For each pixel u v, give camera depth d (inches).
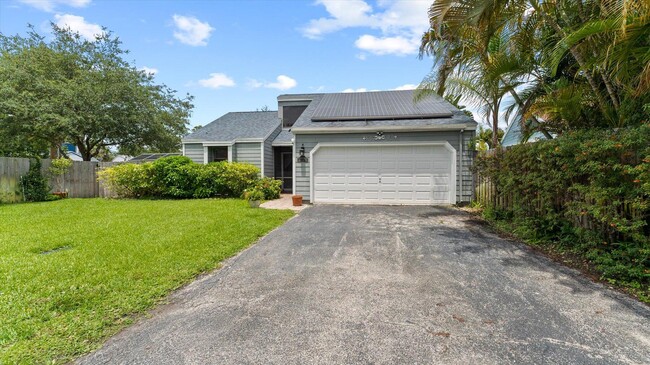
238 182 474.0
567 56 250.5
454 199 375.2
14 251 179.5
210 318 108.3
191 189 473.4
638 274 131.8
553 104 243.0
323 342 93.1
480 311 112.5
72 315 108.0
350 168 398.0
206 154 551.2
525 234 212.1
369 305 117.6
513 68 277.4
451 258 175.2
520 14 231.6
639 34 155.4
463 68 331.0
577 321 105.0
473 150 371.2
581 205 166.2
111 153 1033.5
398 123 388.8
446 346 90.9
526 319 106.6
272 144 578.2
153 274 146.0
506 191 253.3
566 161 176.4
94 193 528.4
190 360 85.0
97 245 192.7
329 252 188.2
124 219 280.8
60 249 187.9
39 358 84.7
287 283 139.9
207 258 170.6
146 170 469.1
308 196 406.0
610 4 163.2
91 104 561.3
